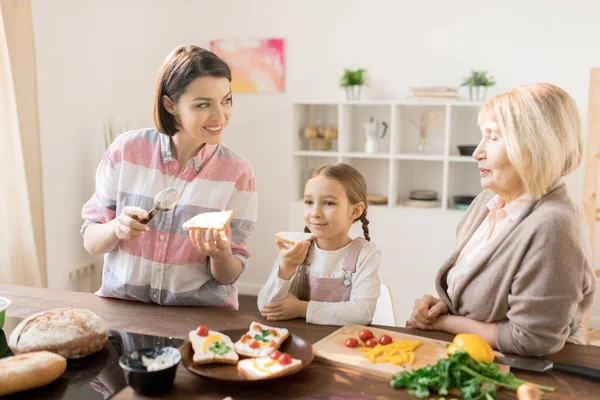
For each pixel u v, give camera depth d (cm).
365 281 153
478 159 133
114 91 373
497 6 379
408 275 385
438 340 131
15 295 166
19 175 281
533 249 123
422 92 383
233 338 129
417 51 399
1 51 269
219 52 441
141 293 160
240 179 161
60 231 330
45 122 313
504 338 127
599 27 359
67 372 117
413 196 398
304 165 437
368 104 395
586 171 309
